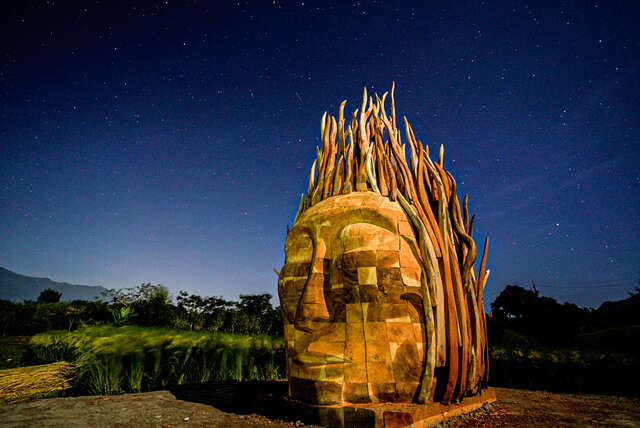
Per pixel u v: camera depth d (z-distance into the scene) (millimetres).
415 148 7148
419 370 5145
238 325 19047
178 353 9539
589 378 8836
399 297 5344
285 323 6125
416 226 5695
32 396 7234
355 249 5562
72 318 20156
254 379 10297
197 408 6309
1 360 13008
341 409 4949
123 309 14125
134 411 6039
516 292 22938
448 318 5488
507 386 9688
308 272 5949
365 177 6551
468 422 5277
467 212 7066
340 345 5328
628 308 19578
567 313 19828
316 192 6969
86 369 8336
